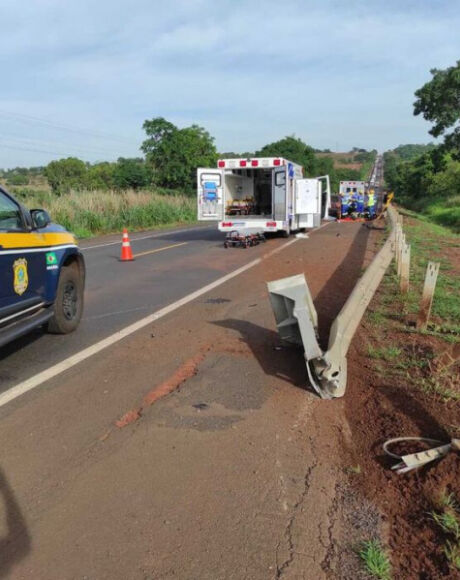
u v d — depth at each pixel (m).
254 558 2.68
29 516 3.03
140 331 6.86
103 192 29.00
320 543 2.79
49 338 6.58
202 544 2.78
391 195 40.69
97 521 2.97
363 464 3.61
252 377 5.12
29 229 5.73
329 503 3.14
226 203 19.80
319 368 4.48
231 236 17.12
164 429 4.06
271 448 3.77
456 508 3.02
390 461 3.62
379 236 21.39
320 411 4.36
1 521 2.99
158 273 11.84
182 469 3.49
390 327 6.91
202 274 11.59
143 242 19.98
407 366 5.35
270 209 21.31
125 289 9.89
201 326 7.03
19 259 5.41
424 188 68.38
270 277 10.97
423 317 6.64
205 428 4.07
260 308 8.02
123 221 27.31
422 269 11.95
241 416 4.27
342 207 35.81
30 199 23.70
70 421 4.23
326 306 8.08
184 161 53.25
